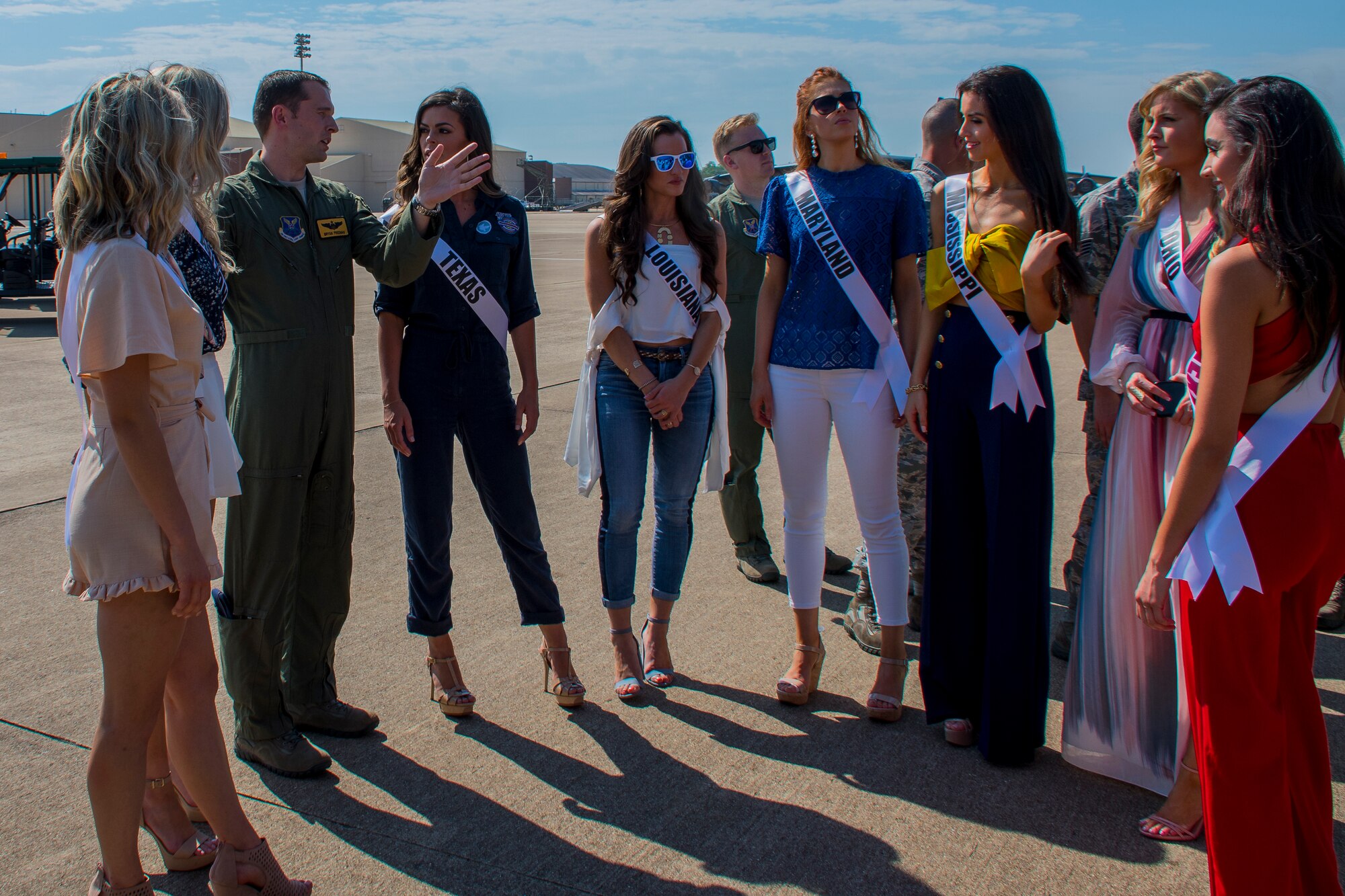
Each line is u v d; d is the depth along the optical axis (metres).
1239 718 1.95
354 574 4.25
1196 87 2.45
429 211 2.65
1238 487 1.94
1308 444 1.93
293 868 2.38
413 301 2.98
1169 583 2.01
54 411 7.43
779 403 3.17
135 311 1.89
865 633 3.63
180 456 2.07
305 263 2.71
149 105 1.95
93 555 1.99
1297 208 1.82
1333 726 3.01
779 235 3.19
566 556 4.54
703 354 3.21
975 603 2.91
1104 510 2.73
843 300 3.05
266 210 2.65
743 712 3.16
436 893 2.29
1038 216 2.70
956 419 2.85
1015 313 2.79
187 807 2.60
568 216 61.69
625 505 3.26
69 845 2.44
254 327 2.69
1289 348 1.88
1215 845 1.99
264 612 2.75
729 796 2.69
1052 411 2.80
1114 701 2.74
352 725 2.98
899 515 3.25
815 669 3.24
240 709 2.81
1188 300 2.46
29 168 14.41
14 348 10.54
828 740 2.99
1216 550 1.94
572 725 3.07
